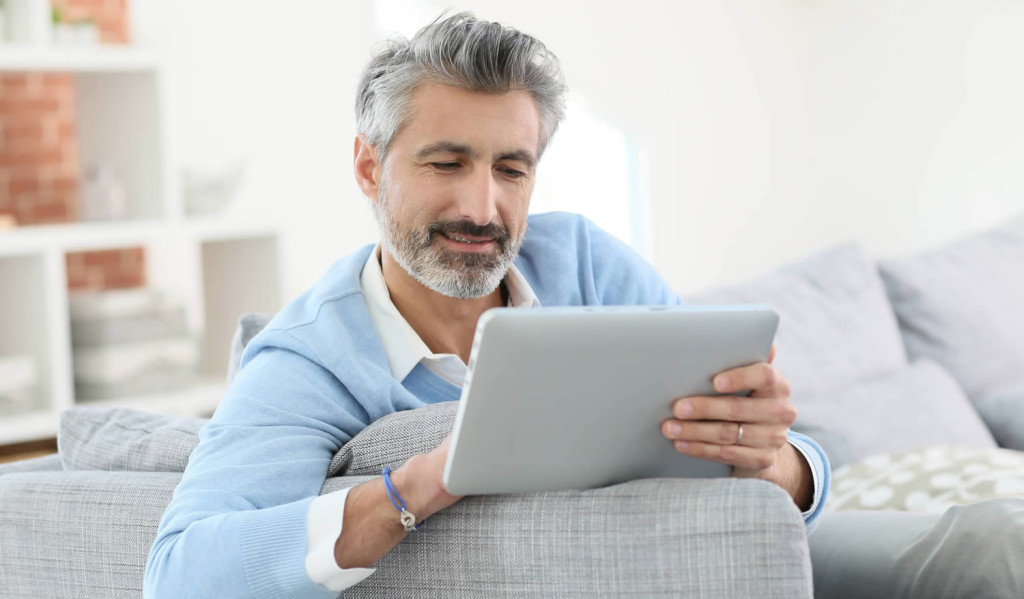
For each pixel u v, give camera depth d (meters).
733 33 5.09
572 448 1.04
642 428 1.07
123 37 4.02
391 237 1.41
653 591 1.00
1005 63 4.48
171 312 3.49
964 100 4.63
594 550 1.02
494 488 1.05
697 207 5.03
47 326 3.26
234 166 3.74
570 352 0.97
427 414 1.23
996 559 1.39
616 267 1.67
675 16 4.93
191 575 1.10
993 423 2.59
